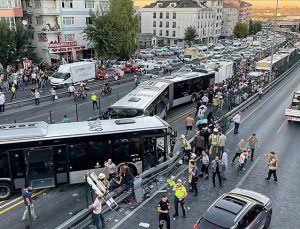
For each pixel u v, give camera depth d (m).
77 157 15.48
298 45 92.31
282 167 18.27
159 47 95.38
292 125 26.02
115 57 61.06
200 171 17.36
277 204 14.36
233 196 12.00
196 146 18.80
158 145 17.03
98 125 16.39
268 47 99.12
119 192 14.55
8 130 15.01
